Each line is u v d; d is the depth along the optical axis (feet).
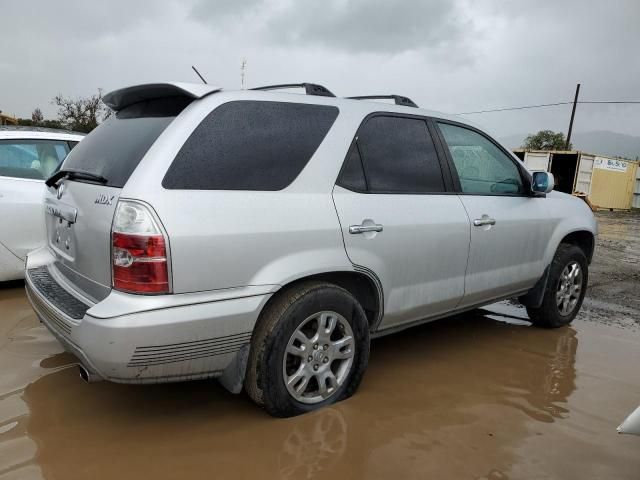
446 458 8.71
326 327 9.82
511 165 14.21
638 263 29.32
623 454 9.03
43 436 8.93
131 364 7.87
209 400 10.34
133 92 9.84
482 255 12.75
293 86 10.78
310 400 9.85
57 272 10.43
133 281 7.91
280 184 9.30
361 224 10.11
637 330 16.10
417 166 11.66
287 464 8.34
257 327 9.12
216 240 8.32
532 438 9.46
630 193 93.61
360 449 8.86
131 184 8.13
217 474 8.04
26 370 11.44
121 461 8.29
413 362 12.88
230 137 8.95
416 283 11.35
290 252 9.15
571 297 16.08
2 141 16.66
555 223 14.99
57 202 10.37
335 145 10.14
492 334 15.28
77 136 18.63
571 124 115.96
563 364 13.07
